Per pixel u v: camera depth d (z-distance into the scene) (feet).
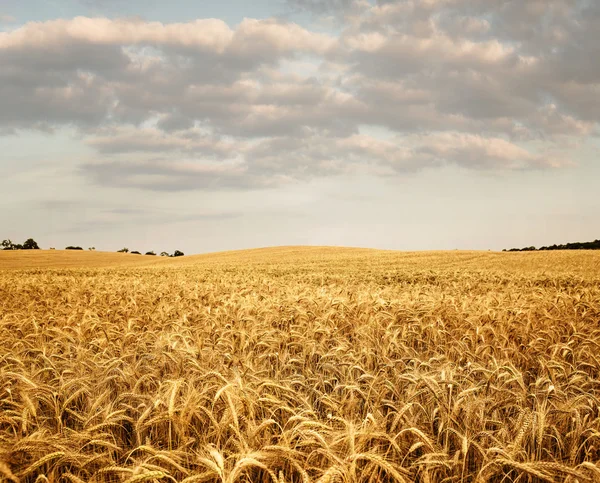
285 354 16.61
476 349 17.11
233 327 21.29
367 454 6.93
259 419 10.00
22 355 16.26
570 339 19.79
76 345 17.79
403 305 27.71
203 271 118.83
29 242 407.64
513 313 24.81
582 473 7.30
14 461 7.27
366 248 261.03
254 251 260.21
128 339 19.42
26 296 41.29
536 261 148.56
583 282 73.97
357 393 11.50
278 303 28.35
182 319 24.14
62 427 9.59
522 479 8.61
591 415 10.42
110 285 53.62
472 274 92.99
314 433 7.63
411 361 15.67
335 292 41.93
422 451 9.27
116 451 9.30
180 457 8.30
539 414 9.05
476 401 10.14
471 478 8.47
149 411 9.62
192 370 13.39
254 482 8.42
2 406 11.39
